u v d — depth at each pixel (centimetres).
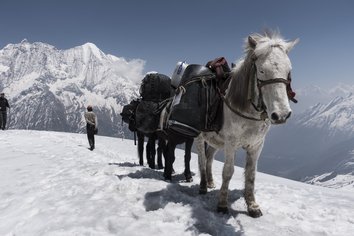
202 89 334
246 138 302
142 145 643
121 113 657
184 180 465
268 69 249
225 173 314
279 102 243
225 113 313
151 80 493
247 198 321
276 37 271
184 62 433
